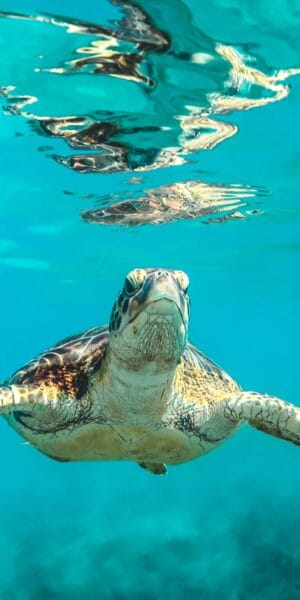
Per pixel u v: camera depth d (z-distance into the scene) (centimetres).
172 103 915
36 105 923
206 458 2553
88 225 1658
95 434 525
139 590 1321
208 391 556
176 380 504
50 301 3988
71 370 527
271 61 798
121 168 1198
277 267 2425
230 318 4931
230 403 508
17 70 821
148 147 1091
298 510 1698
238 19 702
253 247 1995
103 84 859
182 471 2353
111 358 464
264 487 2009
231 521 1686
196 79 842
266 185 1312
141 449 546
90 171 1217
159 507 1886
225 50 768
